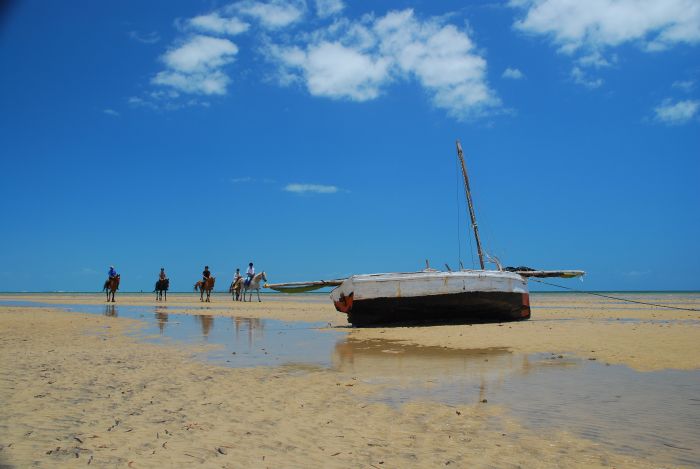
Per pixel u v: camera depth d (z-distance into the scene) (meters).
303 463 4.91
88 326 19.53
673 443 5.46
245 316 26.25
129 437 5.61
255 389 8.22
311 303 43.94
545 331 15.60
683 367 9.61
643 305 35.78
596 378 8.76
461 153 23.89
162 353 12.35
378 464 4.91
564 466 4.86
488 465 4.89
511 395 7.65
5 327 18.20
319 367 10.36
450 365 10.30
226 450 5.24
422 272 20.28
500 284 19.44
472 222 23.55
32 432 5.71
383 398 7.59
